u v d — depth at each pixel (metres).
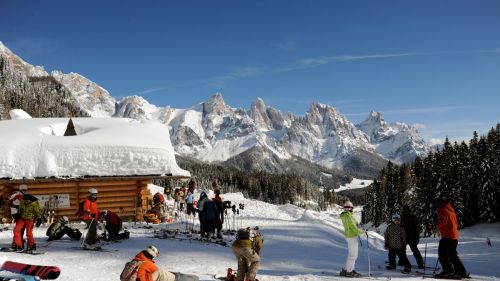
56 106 195.12
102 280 10.30
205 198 18.14
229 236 19.59
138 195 25.92
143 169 25.83
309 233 20.83
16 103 173.62
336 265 14.38
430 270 13.73
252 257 9.59
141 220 25.59
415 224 14.05
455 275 12.05
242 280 9.70
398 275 12.49
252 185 171.88
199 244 16.59
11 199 14.36
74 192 24.77
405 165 89.62
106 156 25.41
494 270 15.83
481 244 31.48
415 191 70.31
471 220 66.06
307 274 12.14
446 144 69.94
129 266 7.11
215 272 11.70
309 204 173.88
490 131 68.69
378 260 16.36
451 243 12.03
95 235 14.49
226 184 170.25
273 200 169.25
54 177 24.16
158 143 27.41
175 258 13.65
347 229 11.88
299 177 192.25
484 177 65.75
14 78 191.38
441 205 12.28
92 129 31.61
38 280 6.86
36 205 13.59
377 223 92.44
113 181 25.52
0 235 17.12
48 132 30.53
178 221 26.19
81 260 12.80
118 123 32.88
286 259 14.92
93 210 14.52
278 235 20.03
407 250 25.03
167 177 26.06
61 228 16.20
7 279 6.69
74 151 24.97
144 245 15.70
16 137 25.42
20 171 23.83
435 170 66.62
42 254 13.40
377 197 95.12
